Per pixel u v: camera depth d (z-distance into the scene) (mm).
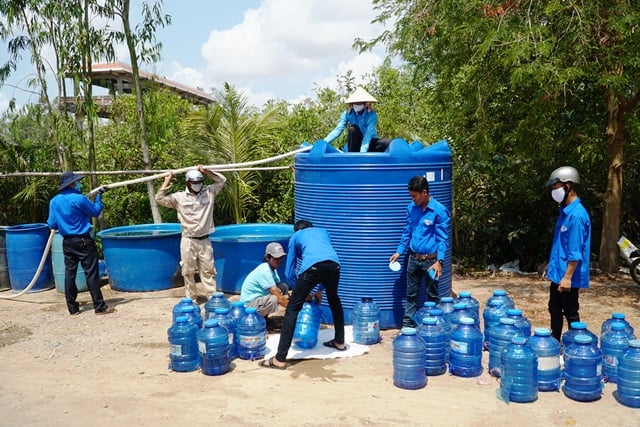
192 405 4480
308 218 6680
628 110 8773
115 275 8539
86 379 5145
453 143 10461
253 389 4797
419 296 6332
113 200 11477
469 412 4277
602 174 10039
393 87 14523
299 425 4094
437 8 8328
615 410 4289
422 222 5926
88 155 10172
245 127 11234
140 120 10078
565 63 7562
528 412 4270
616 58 7441
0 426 4199
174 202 7473
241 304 5773
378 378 5051
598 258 10242
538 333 4695
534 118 8344
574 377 4512
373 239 6352
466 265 10352
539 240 10133
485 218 10672
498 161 10250
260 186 11953
